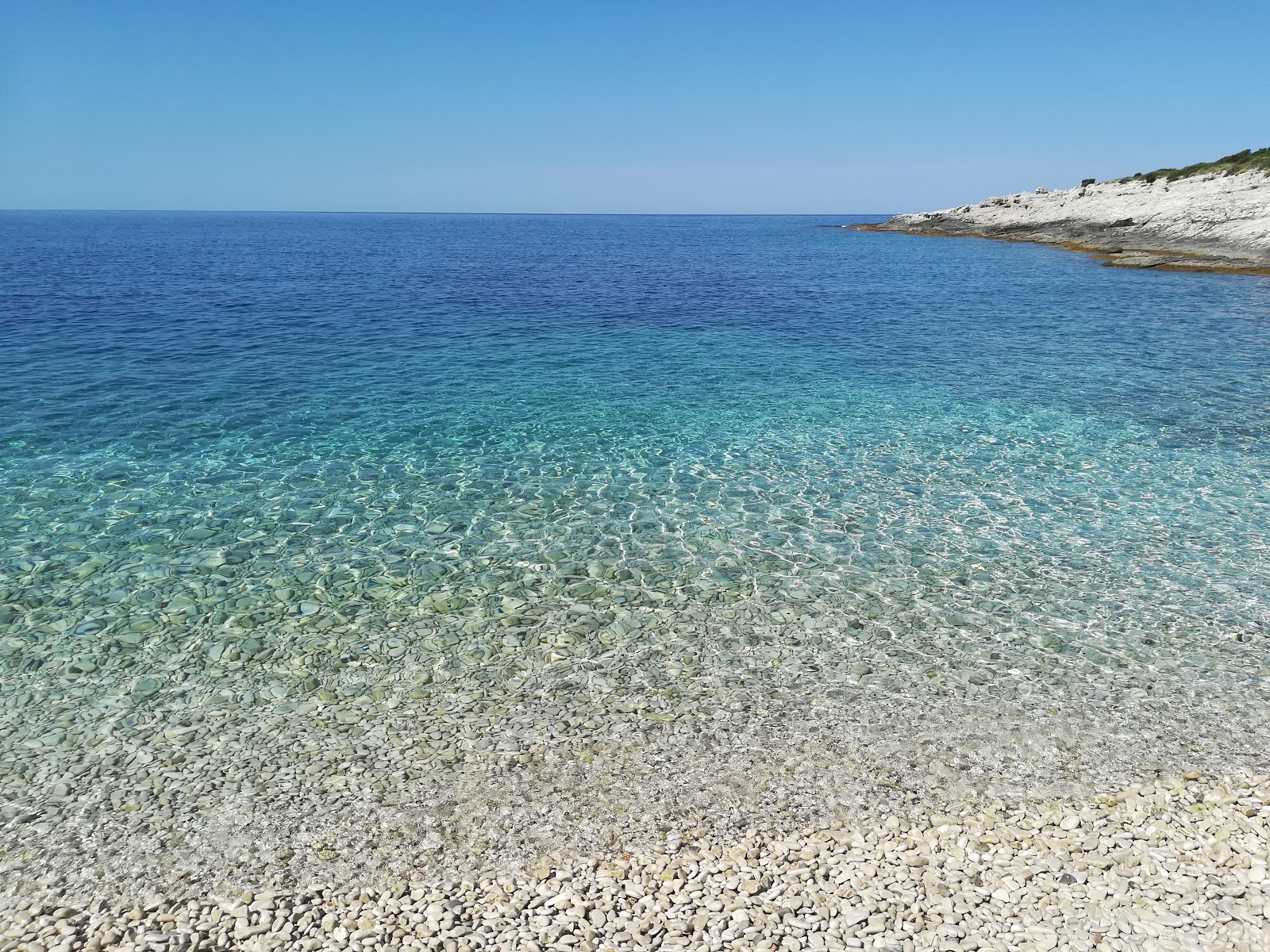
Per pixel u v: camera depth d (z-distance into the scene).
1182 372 26.73
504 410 22.22
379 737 9.16
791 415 22.00
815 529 14.74
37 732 9.14
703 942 6.59
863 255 80.25
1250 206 63.00
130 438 19.20
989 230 98.19
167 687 10.03
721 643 11.11
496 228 191.75
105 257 74.38
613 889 7.14
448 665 10.58
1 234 129.75
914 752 8.97
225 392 23.52
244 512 15.26
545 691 10.05
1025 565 13.35
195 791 8.30
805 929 6.71
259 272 60.62
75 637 11.05
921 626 11.55
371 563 13.33
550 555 13.70
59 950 6.50
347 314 38.84
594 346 31.70
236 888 7.15
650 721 9.48
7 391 22.86
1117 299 44.03
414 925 6.76
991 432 20.48
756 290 50.38
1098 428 20.69
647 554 13.73
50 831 7.75
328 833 7.77
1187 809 8.09
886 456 18.72
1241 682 10.22
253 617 11.65
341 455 18.42
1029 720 9.51
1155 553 13.77
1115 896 7.04
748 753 8.95
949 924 6.77
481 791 8.35
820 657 10.80
